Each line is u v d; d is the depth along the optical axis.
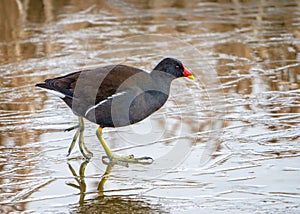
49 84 10.71
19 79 15.59
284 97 13.74
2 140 11.61
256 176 9.80
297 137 11.36
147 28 20.16
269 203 8.84
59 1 24.27
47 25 20.94
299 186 9.37
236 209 8.68
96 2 24.06
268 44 18.23
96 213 8.66
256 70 15.85
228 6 23.28
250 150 10.88
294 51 17.44
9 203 9.04
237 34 19.41
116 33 19.64
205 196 9.16
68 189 9.55
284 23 20.59
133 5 23.56
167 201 9.03
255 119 12.39
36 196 9.30
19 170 10.28
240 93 14.12
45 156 10.87
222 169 10.13
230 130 11.85
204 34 19.41
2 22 21.48
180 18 21.50
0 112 13.22
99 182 9.83
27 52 18.02
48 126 12.35
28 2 23.91
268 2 23.66
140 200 9.09
